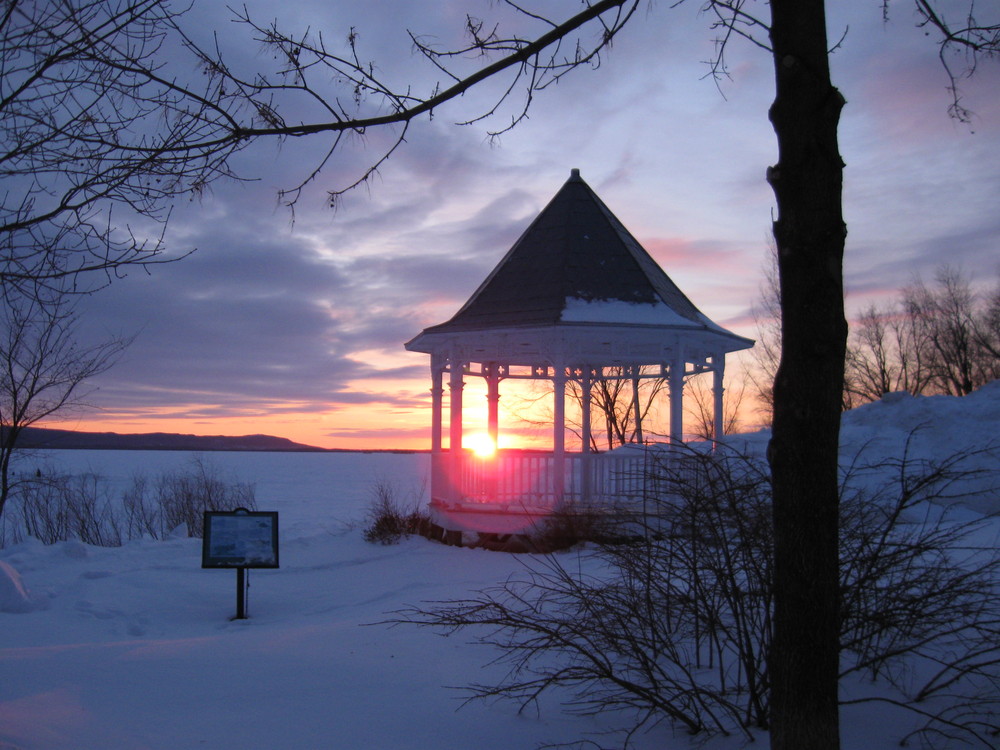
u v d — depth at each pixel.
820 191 3.70
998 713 4.24
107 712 4.94
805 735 3.50
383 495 23.66
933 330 38.69
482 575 10.96
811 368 3.65
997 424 13.91
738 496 5.20
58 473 19.69
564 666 5.80
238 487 23.47
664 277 15.71
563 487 12.82
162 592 10.82
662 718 4.72
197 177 4.52
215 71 4.50
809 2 3.78
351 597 10.37
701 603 5.43
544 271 14.29
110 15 4.16
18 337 14.60
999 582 5.12
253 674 5.78
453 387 14.45
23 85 4.09
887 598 4.81
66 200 4.24
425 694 5.29
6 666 6.03
